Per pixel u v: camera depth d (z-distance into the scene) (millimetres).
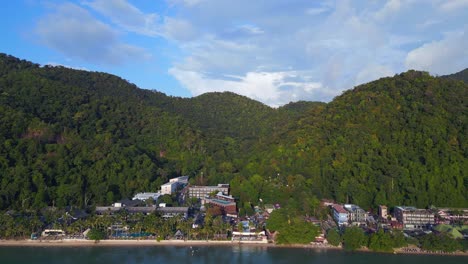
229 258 199750
